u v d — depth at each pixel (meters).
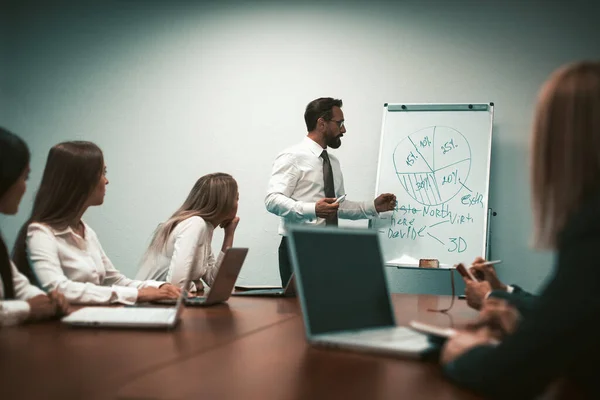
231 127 4.02
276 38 4.00
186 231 2.39
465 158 3.59
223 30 4.07
